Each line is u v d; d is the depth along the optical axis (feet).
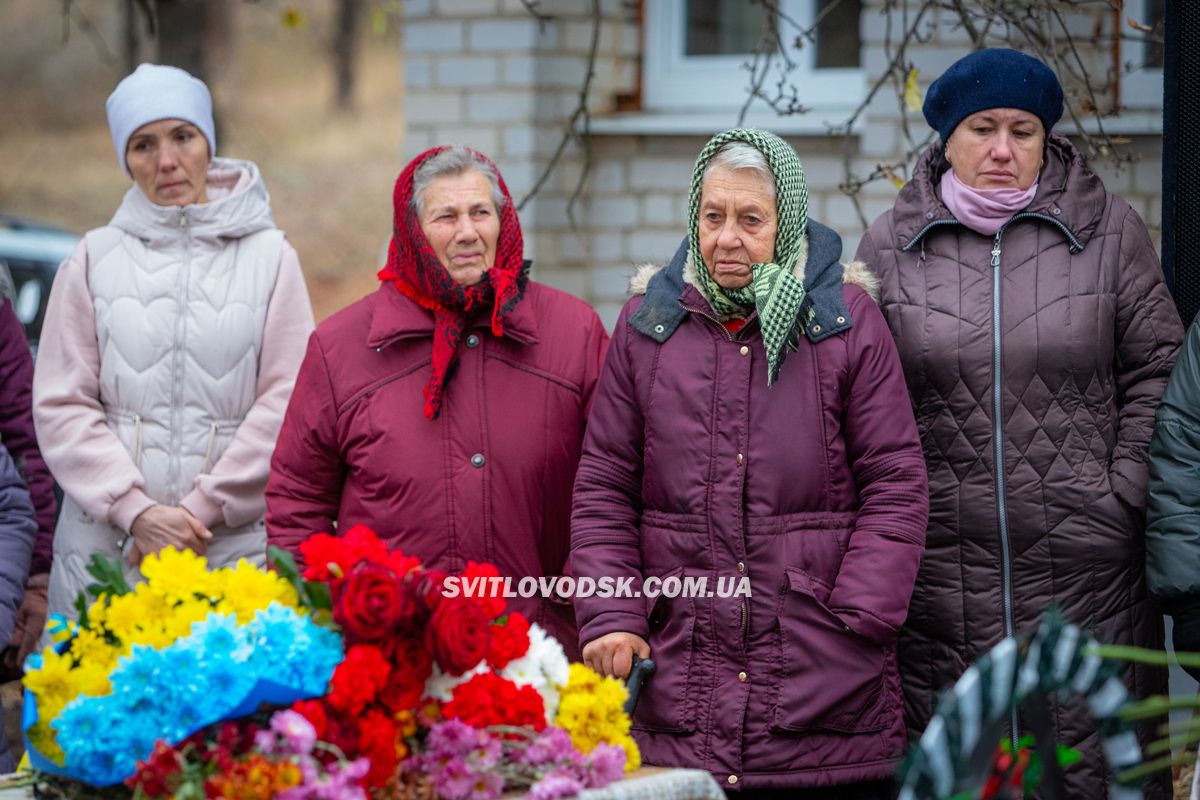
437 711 15.80
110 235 25.08
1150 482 20.72
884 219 22.95
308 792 14.49
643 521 20.86
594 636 20.27
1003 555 21.48
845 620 19.61
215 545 24.32
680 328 20.85
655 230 38.45
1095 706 14.33
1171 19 23.65
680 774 16.19
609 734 16.24
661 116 38.24
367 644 15.61
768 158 20.45
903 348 21.97
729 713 19.83
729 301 20.56
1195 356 20.74
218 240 24.84
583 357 22.22
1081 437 21.39
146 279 24.56
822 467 20.21
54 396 24.27
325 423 21.79
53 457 24.11
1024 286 21.65
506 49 37.99
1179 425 20.58
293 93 118.52
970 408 21.54
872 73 34.42
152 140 24.99
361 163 108.68
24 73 124.98
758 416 20.20
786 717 19.67
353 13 118.01
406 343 21.76
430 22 38.58
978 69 21.77
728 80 38.81
